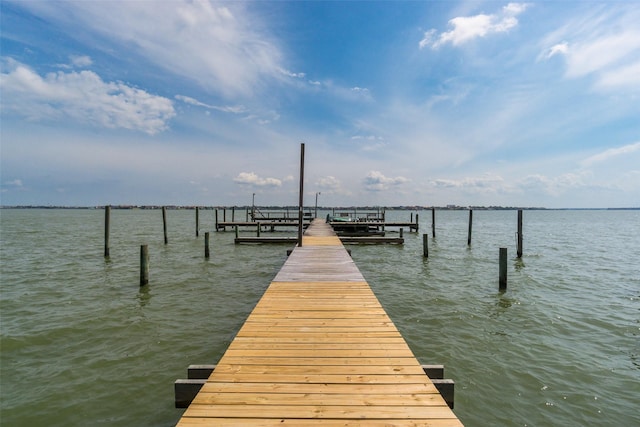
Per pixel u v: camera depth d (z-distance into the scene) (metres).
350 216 39.91
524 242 27.77
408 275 13.64
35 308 9.03
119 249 21.17
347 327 4.95
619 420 4.45
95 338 7.00
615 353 6.38
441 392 3.57
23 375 5.49
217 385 3.31
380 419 2.80
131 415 4.52
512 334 7.31
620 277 13.43
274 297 6.53
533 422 4.40
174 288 11.34
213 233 33.19
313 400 3.06
